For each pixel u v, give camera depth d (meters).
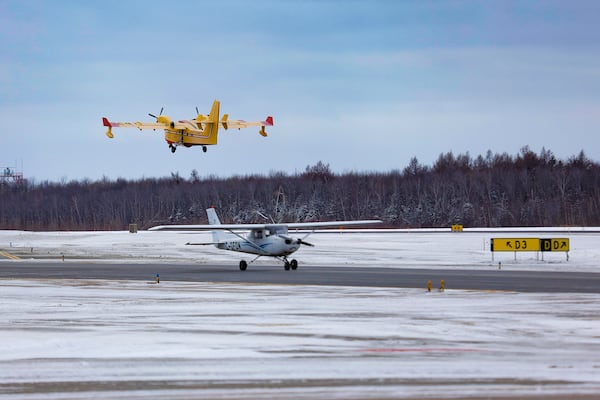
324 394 39.34
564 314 72.31
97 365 47.25
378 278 116.31
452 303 82.12
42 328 64.25
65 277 124.00
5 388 41.12
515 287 99.75
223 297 90.00
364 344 55.09
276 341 56.53
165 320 69.25
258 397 38.78
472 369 45.62
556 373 44.44
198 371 45.31
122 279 119.31
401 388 40.62
